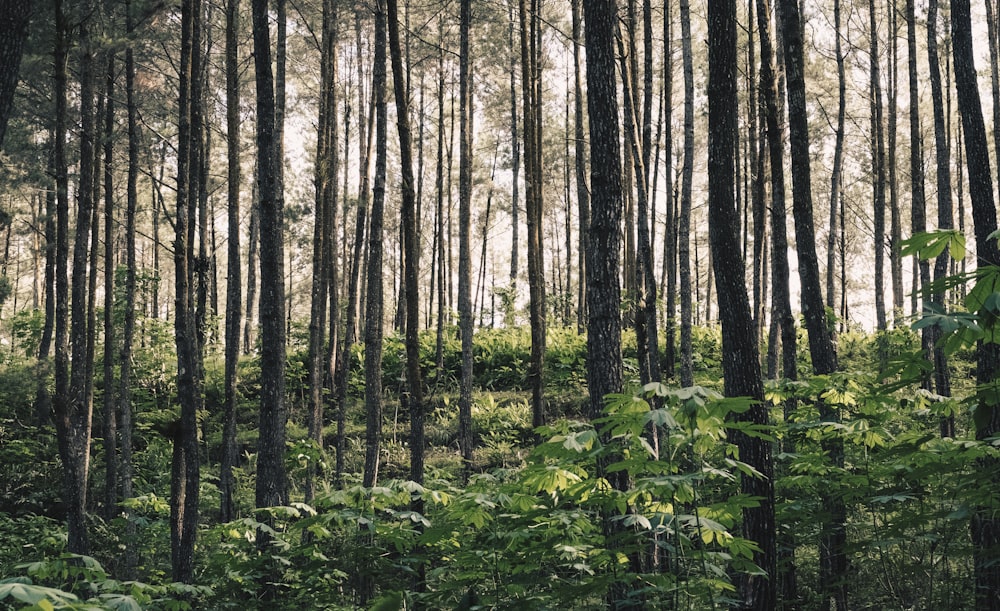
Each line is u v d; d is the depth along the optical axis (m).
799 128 9.66
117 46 11.30
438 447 19.45
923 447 5.76
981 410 3.50
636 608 5.96
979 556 5.97
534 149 15.58
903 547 6.89
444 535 5.92
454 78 31.20
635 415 4.25
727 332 7.27
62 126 10.78
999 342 3.18
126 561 12.80
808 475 7.05
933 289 3.32
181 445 11.41
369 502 7.04
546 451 4.68
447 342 23.91
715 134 7.61
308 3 22.59
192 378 10.49
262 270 10.16
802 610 8.36
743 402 3.86
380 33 12.26
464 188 16.02
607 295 7.29
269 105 10.09
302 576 7.08
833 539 8.02
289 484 16.84
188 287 11.21
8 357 22.16
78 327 11.57
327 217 16.80
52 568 4.21
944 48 21.94
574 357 23.00
